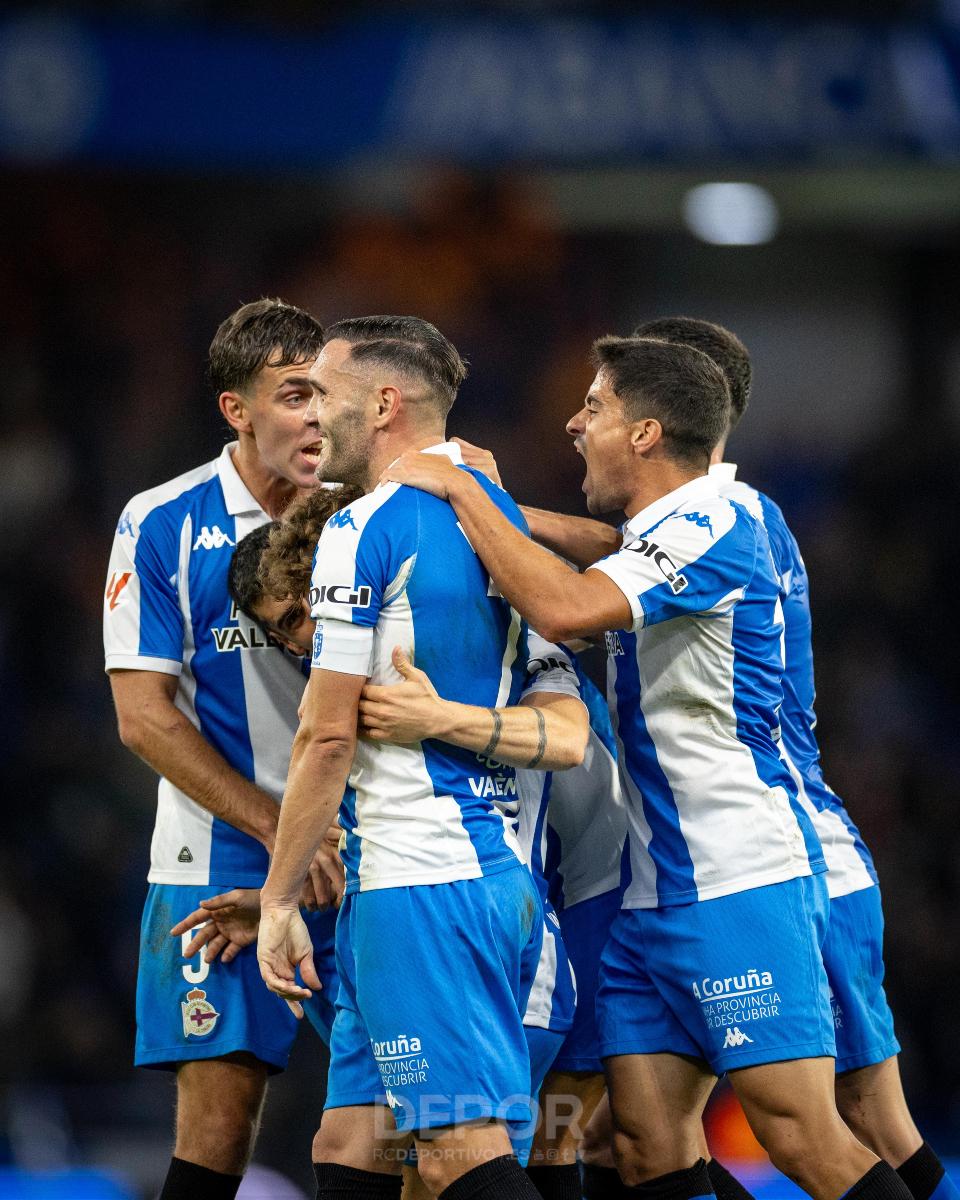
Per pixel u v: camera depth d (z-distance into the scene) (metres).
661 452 12.88
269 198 48.53
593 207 49.38
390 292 47.38
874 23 42.03
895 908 36.12
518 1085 11.31
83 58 41.12
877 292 51.50
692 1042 12.95
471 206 47.91
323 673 11.29
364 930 11.40
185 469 46.00
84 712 40.47
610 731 13.94
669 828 12.82
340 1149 12.06
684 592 12.30
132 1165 24.73
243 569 12.95
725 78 41.62
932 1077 32.84
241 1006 13.77
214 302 47.84
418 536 11.50
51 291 47.31
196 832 14.01
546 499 45.41
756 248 51.28
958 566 46.75
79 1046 32.41
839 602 45.47
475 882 11.34
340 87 41.72
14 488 44.84
